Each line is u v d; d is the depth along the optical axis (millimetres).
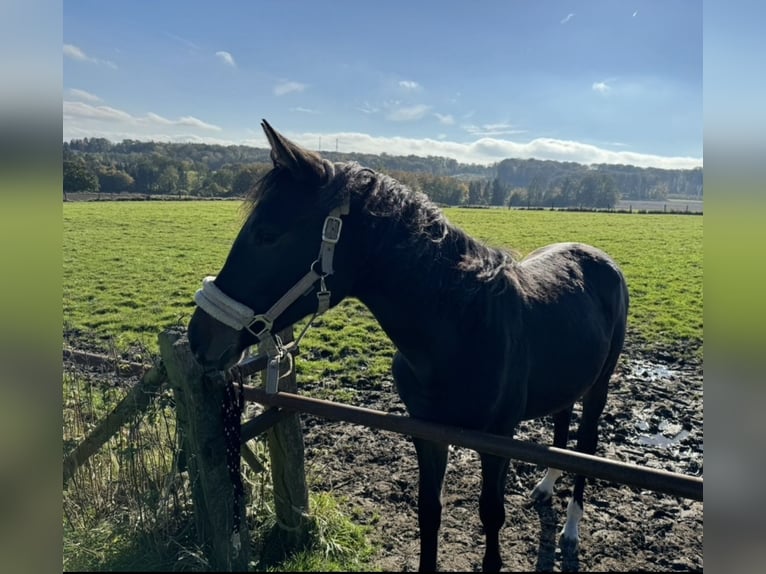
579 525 3287
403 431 2184
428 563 2506
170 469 2855
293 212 2010
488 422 2271
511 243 20078
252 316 2037
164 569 2650
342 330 7684
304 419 4797
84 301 9477
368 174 2156
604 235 23141
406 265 2117
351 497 3564
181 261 13797
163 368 2646
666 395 5543
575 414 4992
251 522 2992
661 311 9211
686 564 2988
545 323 2658
